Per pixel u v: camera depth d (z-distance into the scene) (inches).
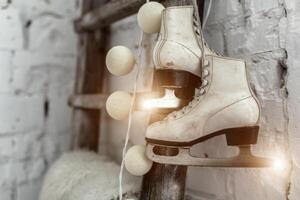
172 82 28.0
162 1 33.8
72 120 54.9
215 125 27.3
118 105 32.4
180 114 27.7
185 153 27.4
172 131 27.2
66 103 57.1
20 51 52.7
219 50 35.6
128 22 49.4
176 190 30.9
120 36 51.2
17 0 52.4
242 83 27.6
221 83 27.4
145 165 30.1
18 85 52.4
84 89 52.3
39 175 54.3
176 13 28.7
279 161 29.6
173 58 27.7
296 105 28.9
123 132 50.0
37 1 54.2
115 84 51.4
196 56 28.0
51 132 55.6
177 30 28.4
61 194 38.8
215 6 36.2
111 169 41.1
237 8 34.1
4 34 51.2
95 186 36.5
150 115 31.3
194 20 29.0
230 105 27.1
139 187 35.6
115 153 51.5
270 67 31.0
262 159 27.6
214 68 27.5
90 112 52.4
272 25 31.0
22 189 52.9
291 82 29.3
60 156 50.8
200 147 36.6
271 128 30.7
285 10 30.0
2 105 51.1
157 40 29.4
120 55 31.9
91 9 51.7
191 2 31.4
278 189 29.8
